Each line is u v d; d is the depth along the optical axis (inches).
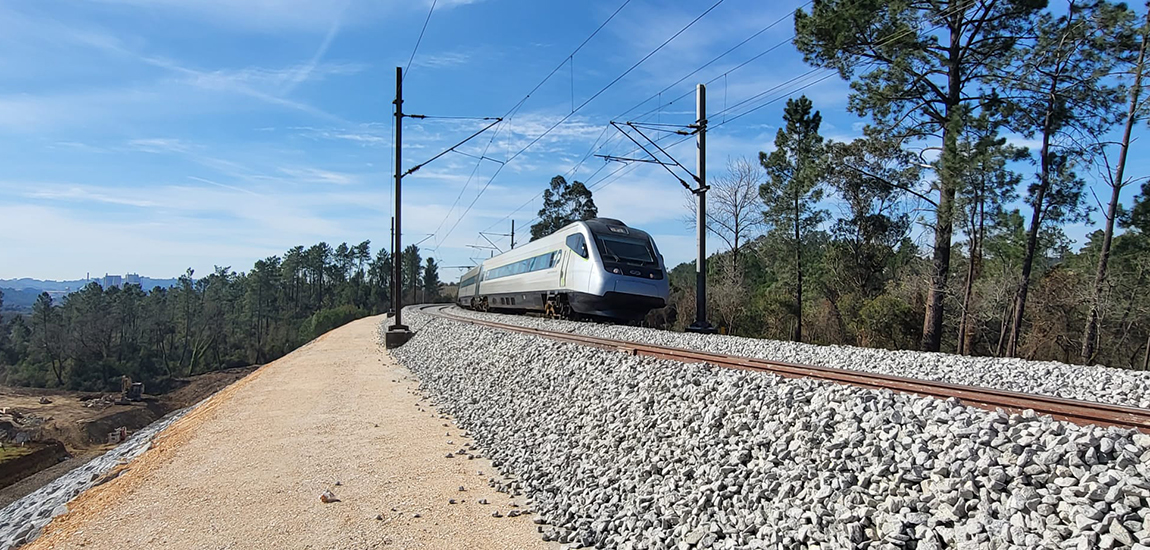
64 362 2753.4
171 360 3221.0
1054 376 405.4
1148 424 175.6
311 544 211.8
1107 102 780.0
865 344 1117.7
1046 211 888.3
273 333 3523.6
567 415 329.4
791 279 1342.3
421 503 249.6
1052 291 1061.1
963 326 974.4
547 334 534.9
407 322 1192.8
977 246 976.3
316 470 292.4
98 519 238.4
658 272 810.8
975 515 151.6
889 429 196.9
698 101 785.6
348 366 685.3
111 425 1764.3
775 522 180.4
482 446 328.2
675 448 244.7
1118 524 132.4
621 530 207.3
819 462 196.9
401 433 362.9
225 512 241.4
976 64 840.9
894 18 809.5
